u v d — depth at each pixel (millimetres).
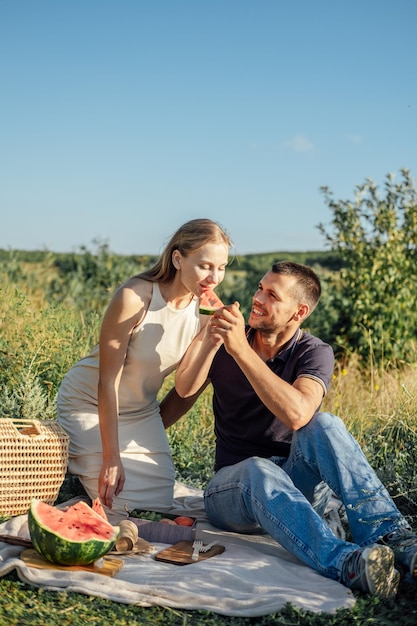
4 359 6559
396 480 5293
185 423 6645
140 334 4480
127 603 3365
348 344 11102
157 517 4527
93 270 13781
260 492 3889
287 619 3295
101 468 4426
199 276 4270
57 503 4758
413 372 8742
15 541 3803
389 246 11469
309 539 3756
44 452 4430
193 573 3645
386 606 3500
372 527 3846
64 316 8039
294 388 4078
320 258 19594
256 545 4137
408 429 6297
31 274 13070
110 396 4438
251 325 4406
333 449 3973
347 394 8336
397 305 11008
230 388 4453
